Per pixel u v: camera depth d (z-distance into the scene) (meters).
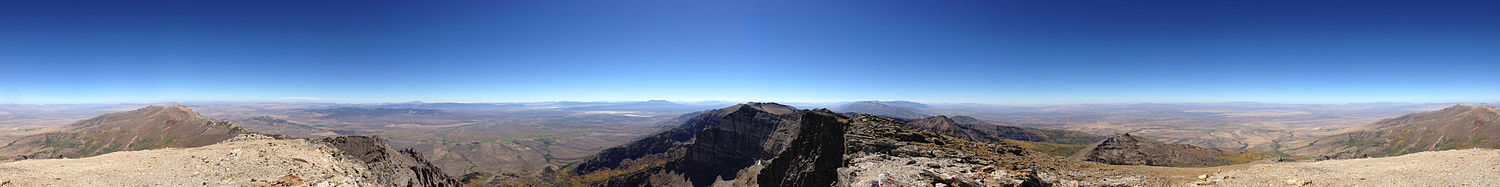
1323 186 28.84
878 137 58.06
